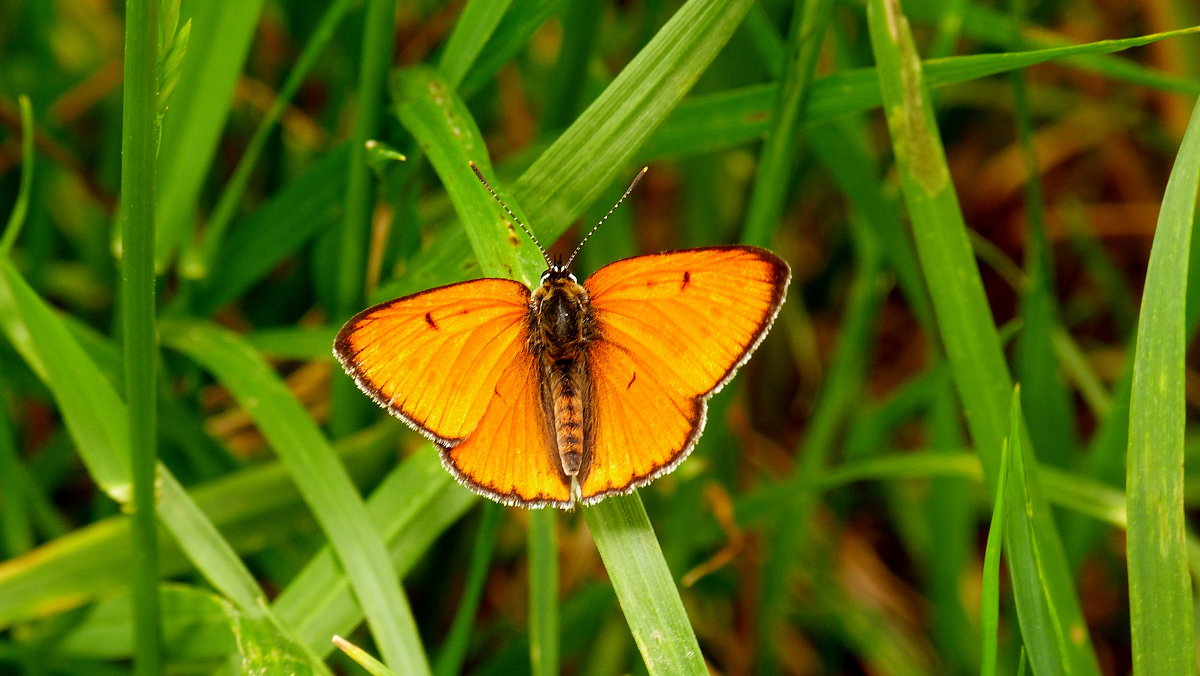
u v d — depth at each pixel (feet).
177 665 0.89
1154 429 0.82
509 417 0.88
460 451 0.88
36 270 1.02
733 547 0.96
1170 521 0.82
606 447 0.87
